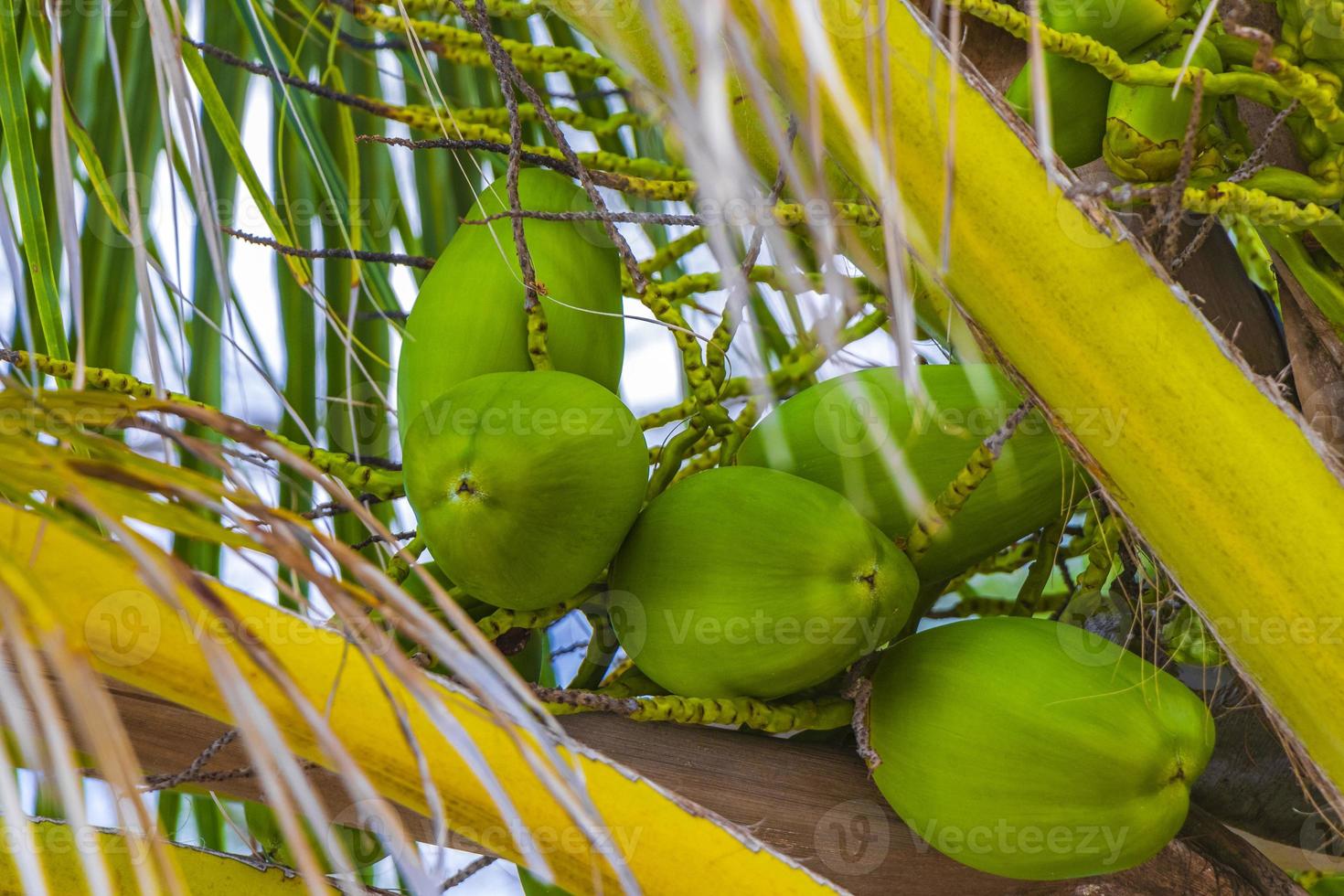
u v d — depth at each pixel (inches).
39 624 97.7
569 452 110.5
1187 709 112.7
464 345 116.0
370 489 116.6
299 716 105.7
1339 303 113.9
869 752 113.1
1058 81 113.7
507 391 111.5
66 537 104.5
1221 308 119.5
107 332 127.9
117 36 129.2
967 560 118.6
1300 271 114.1
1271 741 119.4
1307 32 110.1
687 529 112.7
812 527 112.1
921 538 115.5
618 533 112.3
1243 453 105.7
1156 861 117.0
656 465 117.0
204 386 129.6
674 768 113.5
